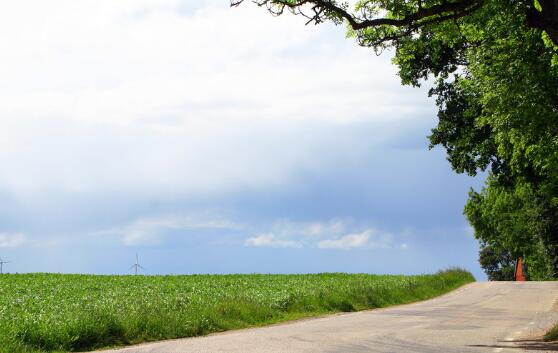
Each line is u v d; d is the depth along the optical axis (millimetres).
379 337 17531
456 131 38188
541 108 19906
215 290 39000
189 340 17750
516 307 29891
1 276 49875
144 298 31062
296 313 28109
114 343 18078
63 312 22828
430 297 41094
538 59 20141
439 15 17234
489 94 21609
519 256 94188
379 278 53938
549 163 22688
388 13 17609
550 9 14812
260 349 14836
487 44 21156
